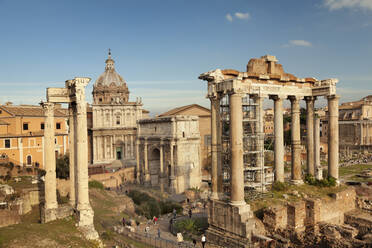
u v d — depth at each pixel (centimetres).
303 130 11956
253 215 3159
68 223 3259
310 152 4175
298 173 4028
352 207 3894
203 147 11019
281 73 3916
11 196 4191
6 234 2808
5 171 5609
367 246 2734
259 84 3575
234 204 3055
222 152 3419
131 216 5156
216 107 3322
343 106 15112
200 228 3819
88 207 3284
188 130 8269
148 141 8869
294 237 3003
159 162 9094
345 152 12769
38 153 7156
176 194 7662
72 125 3638
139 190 7594
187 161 8194
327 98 4019
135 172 9569
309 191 3756
